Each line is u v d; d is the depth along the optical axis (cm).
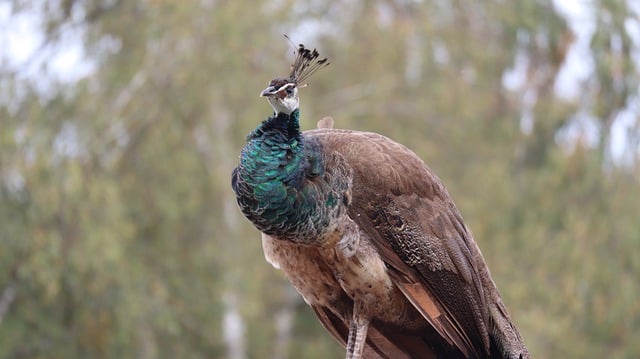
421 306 732
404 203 737
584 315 1856
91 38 1716
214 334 1777
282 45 1834
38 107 1555
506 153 2022
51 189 1486
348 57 1945
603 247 1823
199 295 1748
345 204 721
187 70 1681
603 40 1916
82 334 1582
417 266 734
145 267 1653
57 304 1577
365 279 728
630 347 1817
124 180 1678
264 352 1933
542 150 2056
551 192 1889
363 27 1934
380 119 1930
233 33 1689
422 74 1961
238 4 1706
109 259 1491
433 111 1942
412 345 782
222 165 1767
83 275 1521
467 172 1930
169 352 1719
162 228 1736
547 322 1748
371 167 734
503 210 1875
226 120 1795
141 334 1627
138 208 1700
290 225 703
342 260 723
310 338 2045
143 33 1705
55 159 1537
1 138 1498
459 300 744
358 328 741
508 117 2045
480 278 765
